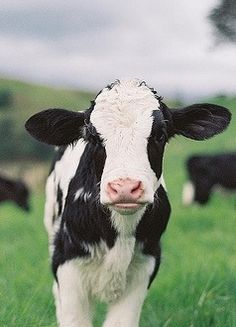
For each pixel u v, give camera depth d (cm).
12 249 355
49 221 229
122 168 145
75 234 169
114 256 167
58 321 182
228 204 578
